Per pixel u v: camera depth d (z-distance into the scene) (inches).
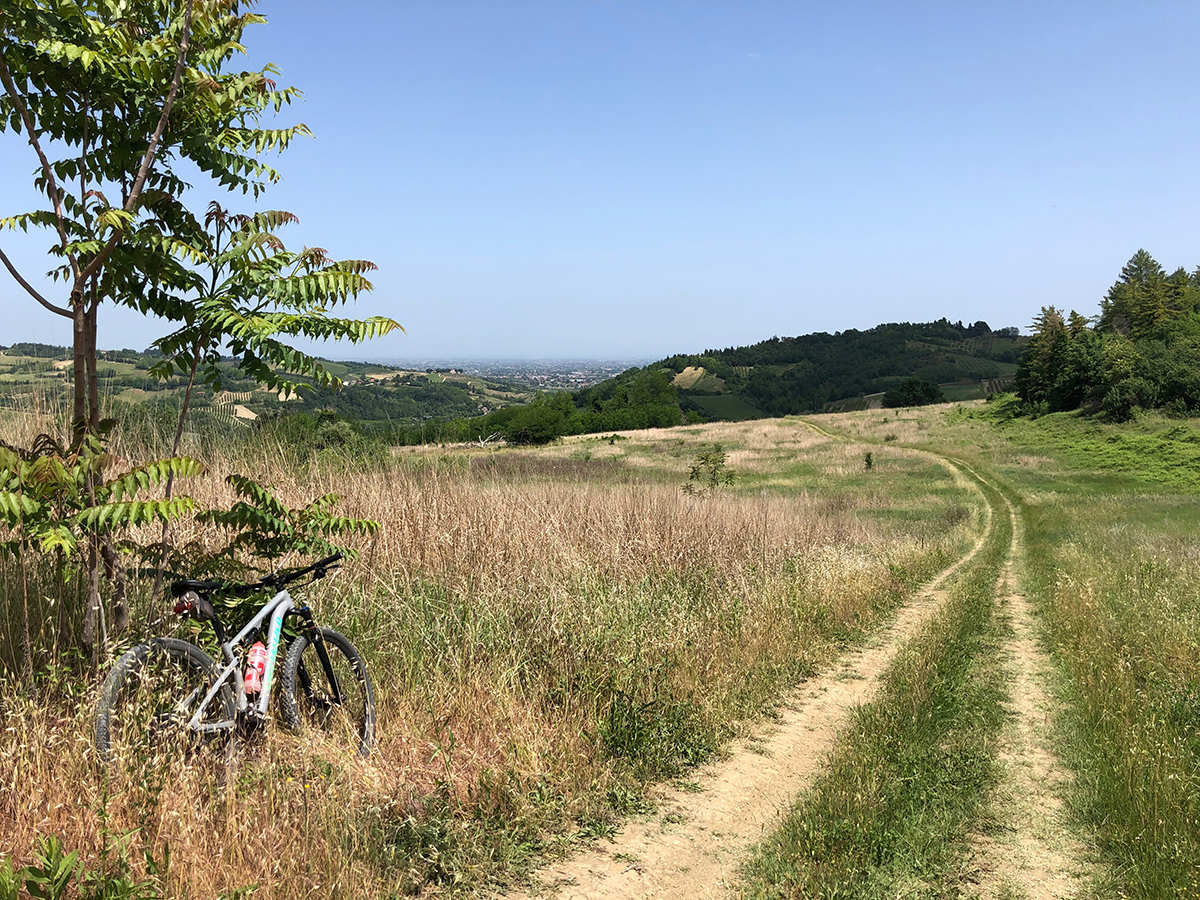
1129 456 2016.5
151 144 150.9
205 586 151.5
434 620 227.9
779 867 139.6
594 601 274.1
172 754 125.5
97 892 93.4
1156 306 4151.1
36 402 182.2
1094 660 301.6
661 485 666.8
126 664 134.6
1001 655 354.3
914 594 552.7
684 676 243.3
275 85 170.4
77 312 145.7
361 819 132.9
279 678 158.6
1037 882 142.9
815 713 254.2
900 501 1588.3
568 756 177.3
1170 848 144.8
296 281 158.2
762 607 348.8
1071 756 210.7
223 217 169.5
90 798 116.2
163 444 210.2
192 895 103.0
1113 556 647.1
